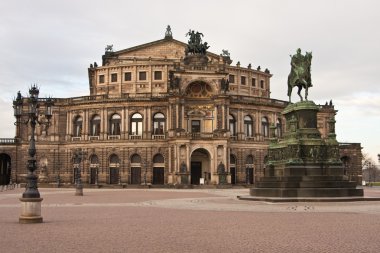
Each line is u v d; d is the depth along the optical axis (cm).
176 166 11275
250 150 12481
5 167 14212
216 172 11300
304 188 5125
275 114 13050
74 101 12788
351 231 2602
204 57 12012
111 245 2175
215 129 11675
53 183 12256
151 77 13175
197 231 2658
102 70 13525
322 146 5450
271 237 2406
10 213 3969
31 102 3488
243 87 13775
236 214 3703
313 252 1977
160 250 2039
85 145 12544
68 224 3056
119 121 12494
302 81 5784
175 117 11606
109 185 11612
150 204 5131
